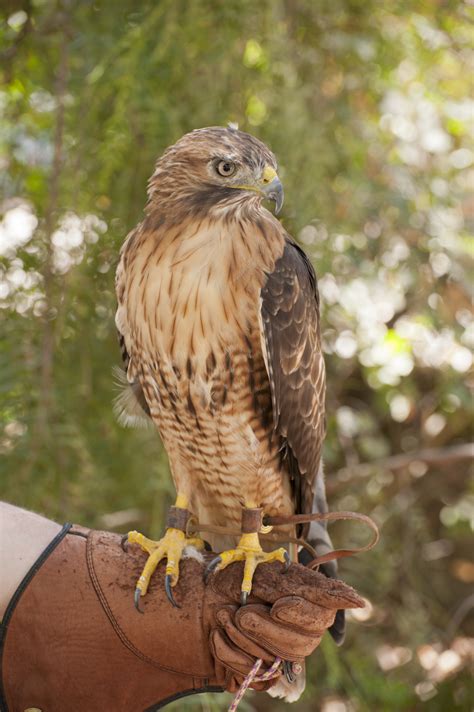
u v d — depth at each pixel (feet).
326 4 13.82
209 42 12.66
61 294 12.64
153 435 13.73
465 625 19.92
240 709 13.29
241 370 9.25
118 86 12.77
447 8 15.28
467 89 16.65
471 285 16.61
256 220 9.27
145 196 12.91
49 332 12.80
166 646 8.25
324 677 17.39
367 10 14.52
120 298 9.48
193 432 9.62
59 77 13.03
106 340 13.70
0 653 8.12
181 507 9.46
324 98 14.05
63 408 13.23
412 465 20.07
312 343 9.99
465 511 19.56
